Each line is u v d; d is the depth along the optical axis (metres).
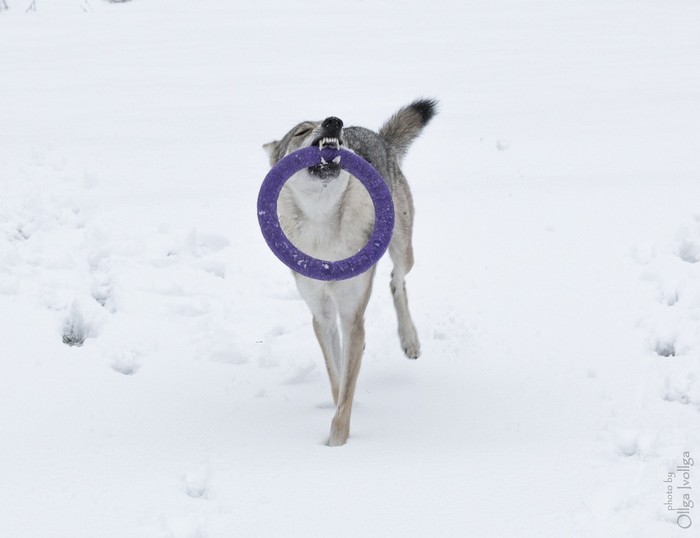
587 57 18.00
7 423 6.42
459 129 13.25
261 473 5.41
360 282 6.27
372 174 6.20
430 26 21.88
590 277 8.72
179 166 11.81
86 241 9.62
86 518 4.89
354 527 4.71
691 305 8.02
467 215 10.22
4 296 8.51
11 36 20.64
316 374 7.48
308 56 18.47
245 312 8.59
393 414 6.53
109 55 18.72
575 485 5.12
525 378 7.09
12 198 10.48
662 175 10.96
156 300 8.64
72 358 7.55
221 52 18.95
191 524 4.75
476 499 4.98
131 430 6.30
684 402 6.52
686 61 17.27
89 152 12.22
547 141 12.59
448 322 8.21
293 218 6.45
